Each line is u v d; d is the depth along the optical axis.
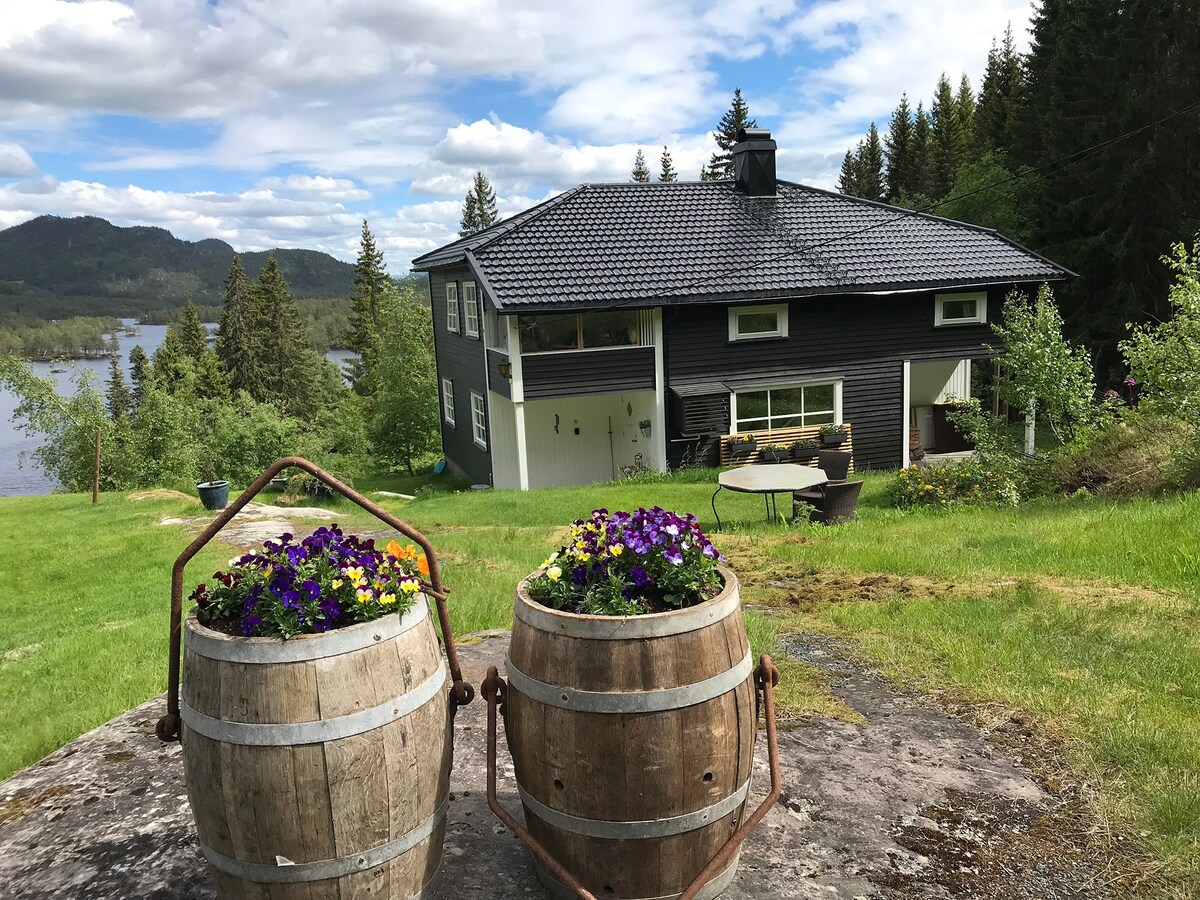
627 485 17.12
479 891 3.05
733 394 18.61
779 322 18.86
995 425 14.42
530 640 2.81
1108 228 26.75
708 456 18.86
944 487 12.84
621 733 2.64
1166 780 3.77
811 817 3.58
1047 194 28.25
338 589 2.59
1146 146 26.19
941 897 3.06
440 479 25.41
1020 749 4.16
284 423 29.11
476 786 3.83
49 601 9.84
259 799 2.45
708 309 18.41
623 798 2.68
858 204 21.75
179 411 25.62
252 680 2.43
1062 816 3.56
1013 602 6.49
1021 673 5.05
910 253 19.86
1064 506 11.07
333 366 56.59
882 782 3.87
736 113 64.62
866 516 12.18
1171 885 3.10
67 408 23.92
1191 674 4.93
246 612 2.53
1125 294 26.52
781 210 21.02
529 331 17.91
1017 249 20.30
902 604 6.66
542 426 20.38
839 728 4.46
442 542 10.74
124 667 6.61
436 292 25.77
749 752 2.87
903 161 63.47
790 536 10.23
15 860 3.37
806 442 19.19
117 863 3.32
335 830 2.50
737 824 2.94
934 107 64.19
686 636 2.67
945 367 22.08
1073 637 5.66
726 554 9.18
